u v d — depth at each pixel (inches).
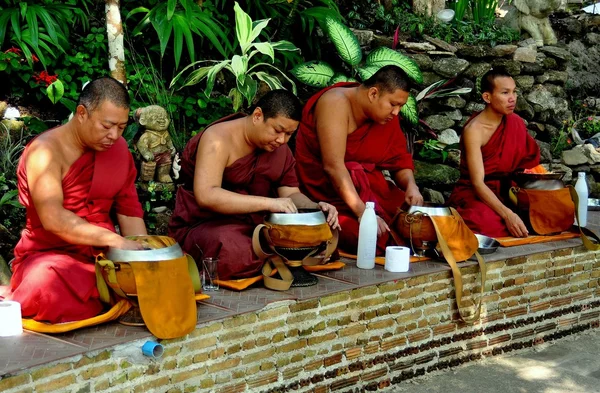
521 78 285.6
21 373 101.4
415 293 154.5
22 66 201.6
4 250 173.5
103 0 230.5
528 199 190.2
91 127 121.8
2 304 115.2
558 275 183.5
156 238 125.3
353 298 143.8
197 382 123.2
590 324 193.6
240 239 142.3
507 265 171.6
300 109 143.1
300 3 257.4
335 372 143.3
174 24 214.7
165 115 189.9
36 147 122.6
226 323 125.6
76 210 128.4
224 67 221.1
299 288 140.6
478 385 153.9
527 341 178.7
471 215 188.7
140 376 115.4
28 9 203.0
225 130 146.4
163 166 191.3
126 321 119.1
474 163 190.9
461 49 274.1
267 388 133.3
